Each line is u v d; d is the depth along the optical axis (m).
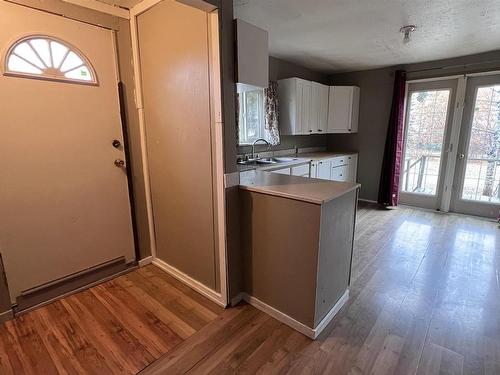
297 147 4.70
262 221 1.86
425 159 4.36
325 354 1.59
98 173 2.23
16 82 1.76
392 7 2.30
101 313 1.96
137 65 2.29
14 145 1.80
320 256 1.62
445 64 3.93
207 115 1.83
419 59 3.98
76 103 2.04
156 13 2.03
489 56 3.59
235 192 1.92
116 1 2.10
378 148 4.76
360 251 2.90
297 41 3.19
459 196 4.12
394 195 4.50
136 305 2.04
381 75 4.53
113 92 2.23
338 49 3.50
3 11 1.67
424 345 1.64
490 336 1.71
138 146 2.45
